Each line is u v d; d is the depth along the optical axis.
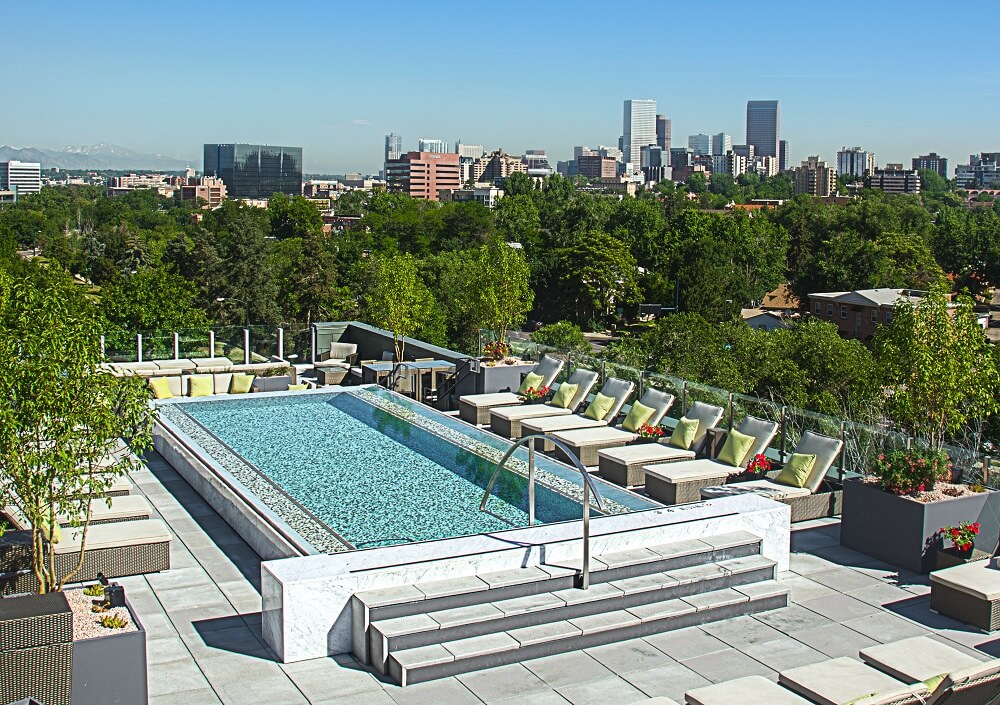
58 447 7.61
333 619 7.96
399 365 18.70
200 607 8.90
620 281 67.38
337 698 7.26
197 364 20.16
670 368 34.25
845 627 8.70
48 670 6.38
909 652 6.81
